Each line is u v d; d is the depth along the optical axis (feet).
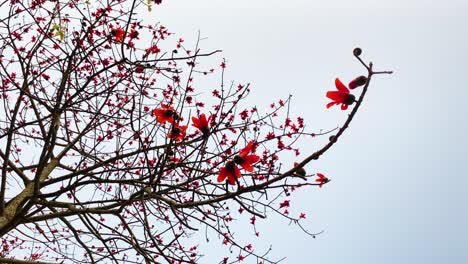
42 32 13.32
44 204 12.29
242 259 14.48
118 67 14.28
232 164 8.46
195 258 14.37
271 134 14.40
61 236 15.17
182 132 10.17
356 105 7.18
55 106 12.24
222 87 12.99
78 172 13.01
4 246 17.74
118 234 12.17
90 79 12.01
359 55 6.90
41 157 12.24
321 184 8.69
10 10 12.60
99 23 12.86
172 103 13.88
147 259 11.28
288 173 8.24
